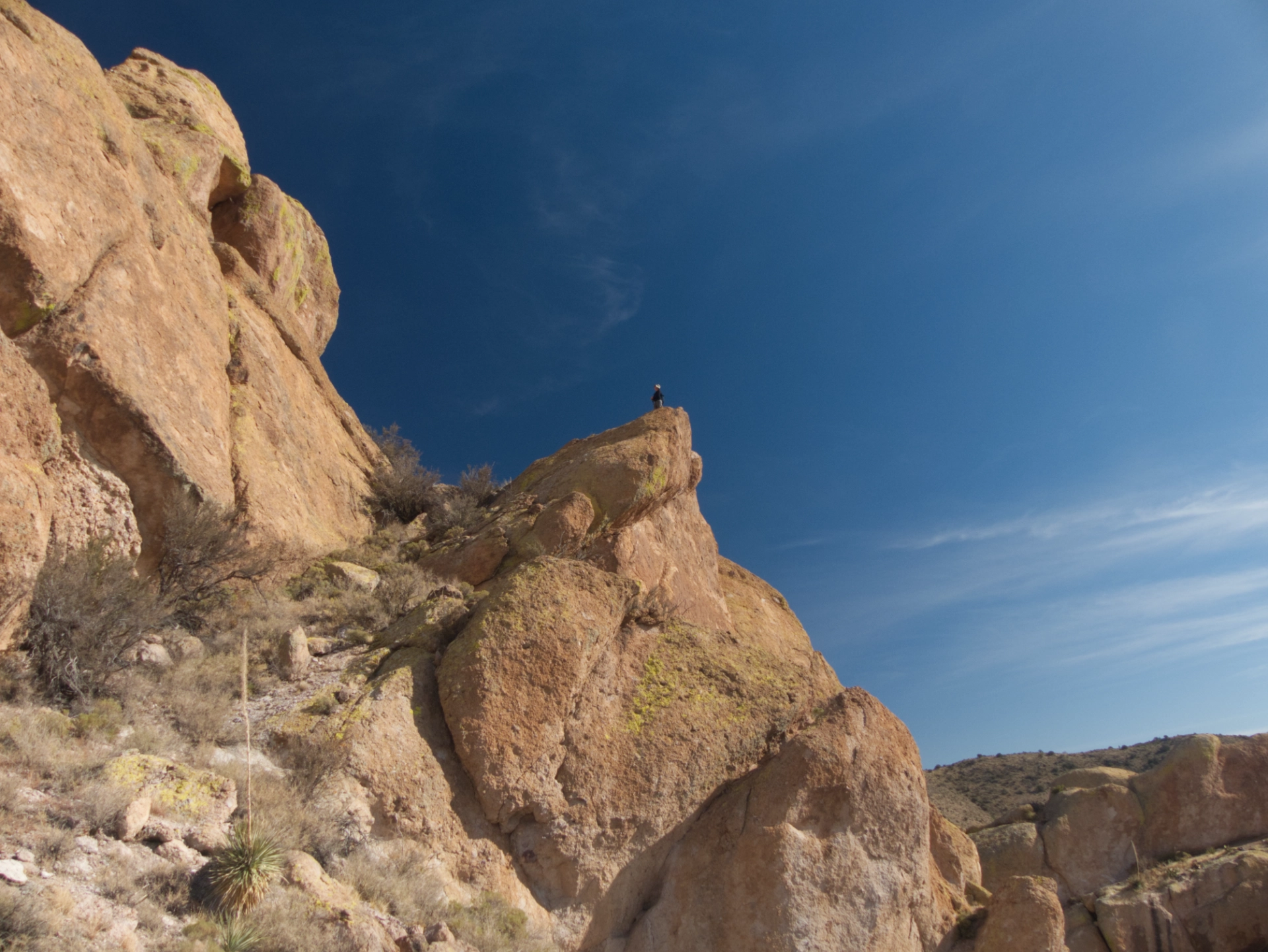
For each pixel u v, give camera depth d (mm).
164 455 14789
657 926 12641
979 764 53250
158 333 16609
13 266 13344
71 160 15391
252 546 16938
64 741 9836
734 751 14211
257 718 12406
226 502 16484
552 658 13555
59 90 15805
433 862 11383
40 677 11000
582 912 12336
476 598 16188
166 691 12164
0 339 11617
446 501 24406
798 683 15547
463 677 13055
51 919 6855
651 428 21719
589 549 18672
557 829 12633
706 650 15492
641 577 19484
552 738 13102
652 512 21312
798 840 13047
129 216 16938
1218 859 24016
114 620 11820
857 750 14039
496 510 22094
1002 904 14492
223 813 9430
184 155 22797
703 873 13023
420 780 11961
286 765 11461
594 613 14406
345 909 9016
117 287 15625
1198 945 22641
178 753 10828
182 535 14672
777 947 12297
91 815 8477
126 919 7410
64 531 13164
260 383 21141
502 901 11547
